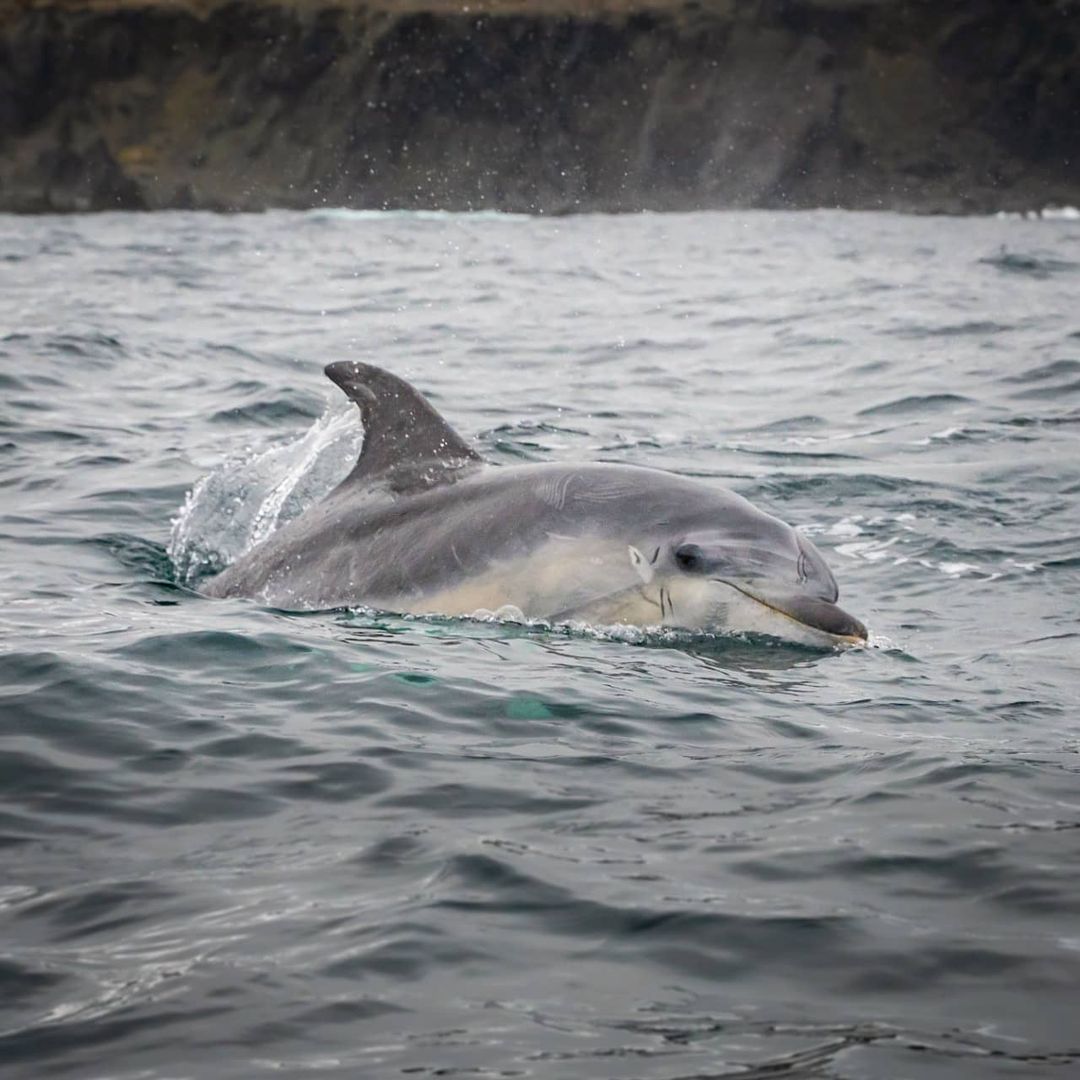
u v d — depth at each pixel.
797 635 31.89
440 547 34.41
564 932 19.22
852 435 59.03
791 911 19.77
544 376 75.38
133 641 31.25
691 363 79.50
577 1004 17.55
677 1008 17.47
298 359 80.12
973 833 22.23
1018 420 60.84
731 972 18.30
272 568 36.72
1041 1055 16.44
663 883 20.55
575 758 25.42
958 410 63.56
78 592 36.62
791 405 66.25
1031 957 18.58
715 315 100.12
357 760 25.03
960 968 18.34
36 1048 16.66
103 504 46.22
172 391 68.25
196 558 41.19
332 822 22.66
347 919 19.48
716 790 24.08
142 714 27.02
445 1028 17.02
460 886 20.41
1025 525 45.06
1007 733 27.20
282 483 46.47
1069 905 19.89
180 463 52.47
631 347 85.62
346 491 37.47
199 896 20.17
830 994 17.80
